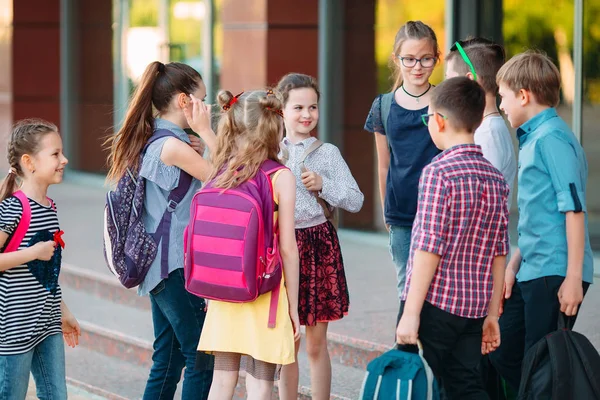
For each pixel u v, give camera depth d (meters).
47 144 5.20
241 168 4.79
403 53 5.75
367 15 11.18
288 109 5.61
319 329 5.58
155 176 5.29
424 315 4.58
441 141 4.65
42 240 5.19
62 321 5.50
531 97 4.87
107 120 16.02
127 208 5.32
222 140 4.91
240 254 4.66
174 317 5.33
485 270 4.58
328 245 5.55
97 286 9.49
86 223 12.54
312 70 11.70
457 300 4.52
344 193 5.52
